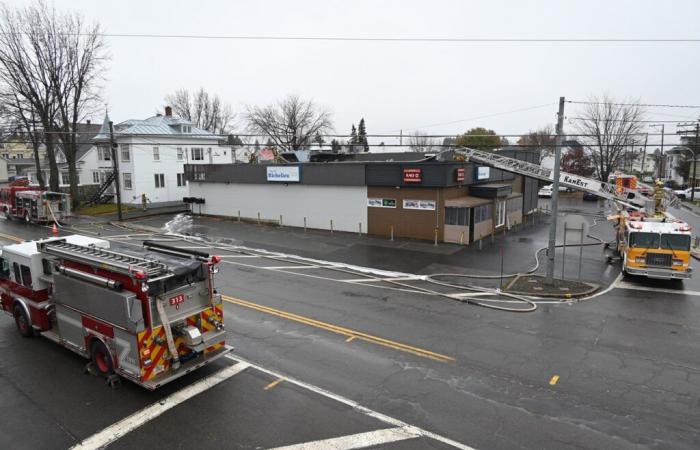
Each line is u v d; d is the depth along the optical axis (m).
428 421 8.36
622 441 7.76
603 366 10.75
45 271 11.51
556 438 7.84
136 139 46.16
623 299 16.44
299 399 9.16
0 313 14.60
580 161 71.81
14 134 45.56
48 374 10.31
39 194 34.34
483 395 9.32
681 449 7.56
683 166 78.56
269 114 75.88
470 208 26.50
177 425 8.29
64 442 7.82
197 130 54.09
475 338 12.48
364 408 8.81
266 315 14.25
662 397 9.30
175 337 9.49
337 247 25.98
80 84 43.19
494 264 21.83
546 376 10.20
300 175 32.25
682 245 18.02
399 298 16.30
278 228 32.81
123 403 9.07
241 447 7.61
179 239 28.69
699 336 12.77
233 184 36.91
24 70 40.34
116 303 9.05
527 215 39.59
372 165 28.84
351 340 12.23
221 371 10.38
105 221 36.56
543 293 16.83
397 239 28.23
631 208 22.91
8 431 8.15
